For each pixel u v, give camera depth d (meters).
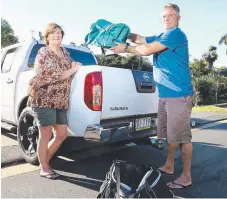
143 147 5.58
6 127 4.99
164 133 3.86
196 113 12.72
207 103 19.94
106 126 3.49
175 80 3.47
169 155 3.96
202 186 3.71
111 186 2.75
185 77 3.48
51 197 3.25
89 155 4.91
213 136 7.18
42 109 3.56
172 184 3.60
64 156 4.80
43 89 3.53
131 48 3.64
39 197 3.23
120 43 3.71
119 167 2.81
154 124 4.33
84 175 3.93
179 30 3.47
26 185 3.55
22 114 4.24
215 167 4.53
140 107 4.11
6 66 5.30
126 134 3.78
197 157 5.12
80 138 3.66
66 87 3.58
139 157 4.91
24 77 4.52
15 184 3.57
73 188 3.50
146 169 2.91
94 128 3.42
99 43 3.81
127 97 3.89
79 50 5.84
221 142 6.43
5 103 5.09
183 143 3.58
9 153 4.65
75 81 3.58
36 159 4.11
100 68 3.57
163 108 3.76
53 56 3.56
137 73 4.09
